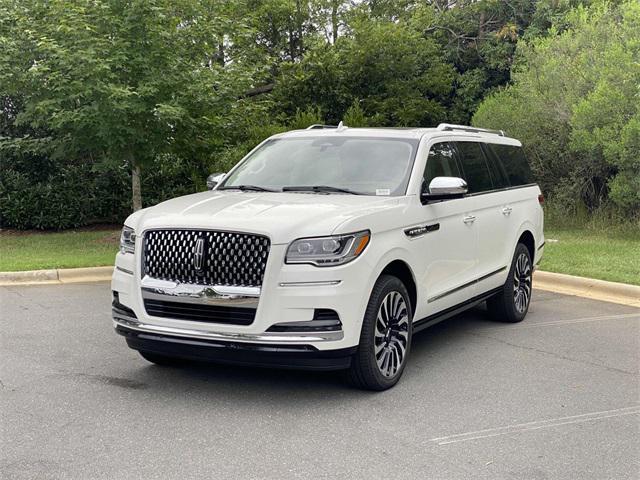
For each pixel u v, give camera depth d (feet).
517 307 26.81
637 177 47.06
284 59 89.66
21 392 18.16
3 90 43.96
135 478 13.30
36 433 15.47
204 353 16.89
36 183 56.59
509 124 55.31
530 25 81.46
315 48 79.36
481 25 86.58
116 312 18.43
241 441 15.10
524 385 19.26
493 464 14.11
